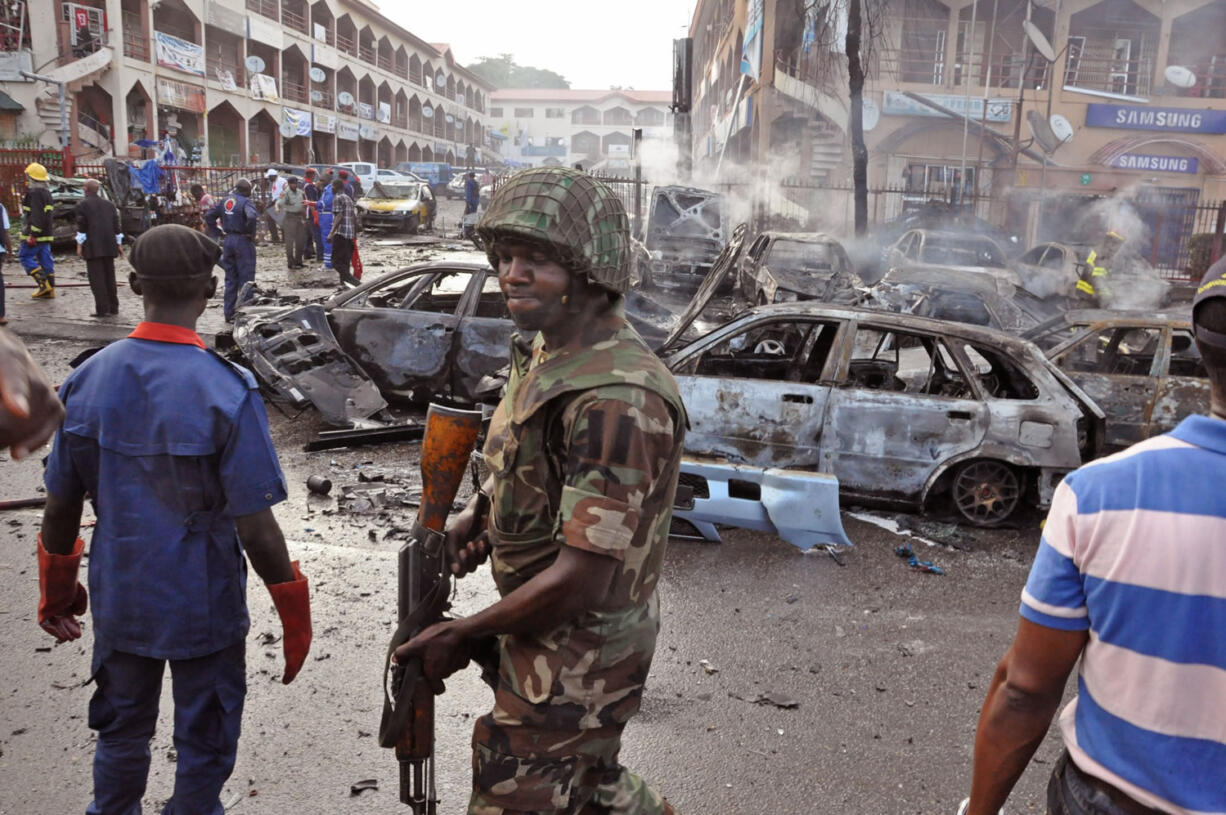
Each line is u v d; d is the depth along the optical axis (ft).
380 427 23.58
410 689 5.71
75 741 10.33
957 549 17.99
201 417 6.75
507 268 5.27
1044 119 75.72
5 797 9.33
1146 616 4.26
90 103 101.81
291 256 59.00
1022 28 77.56
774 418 19.24
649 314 31.07
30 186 41.86
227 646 7.25
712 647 13.48
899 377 23.58
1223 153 77.66
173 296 6.89
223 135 131.64
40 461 20.65
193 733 7.29
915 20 76.48
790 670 12.86
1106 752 4.50
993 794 5.06
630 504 5.13
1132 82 79.61
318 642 12.82
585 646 5.52
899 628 14.37
